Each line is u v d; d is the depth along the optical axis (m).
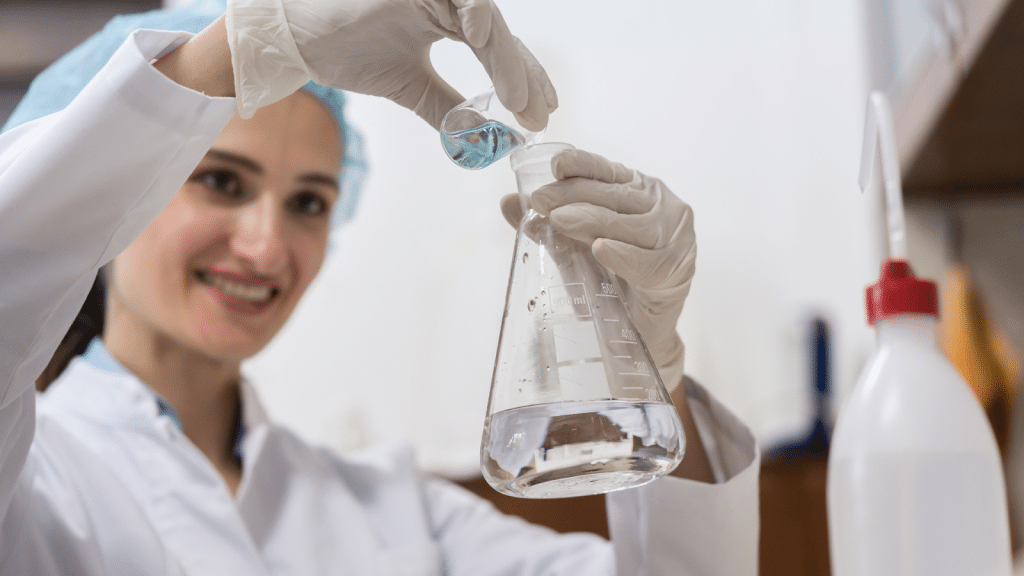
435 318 2.35
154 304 1.06
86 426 1.05
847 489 0.58
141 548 0.88
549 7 2.49
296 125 1.10
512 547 1.22
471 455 2.15
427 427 2.27
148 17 1.04
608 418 0.55
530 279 0.62
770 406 2.10
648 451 0.55
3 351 0.60
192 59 0.63
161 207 0.64
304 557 1.05
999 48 1.06
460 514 1.31
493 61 0.59
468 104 0.62
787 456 1.49
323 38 0.63
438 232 2.39
